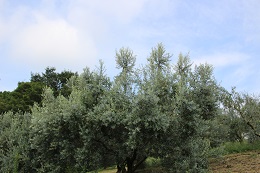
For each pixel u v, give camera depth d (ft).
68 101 41.32
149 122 36.65
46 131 41.52
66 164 43.14
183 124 40.14
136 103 36.86
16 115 60.59
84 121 39.52
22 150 49.65
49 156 44.27
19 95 124.36
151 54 47.67
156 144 39.29
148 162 54.39
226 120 69.10
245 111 67.82
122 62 47.98
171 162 40.19
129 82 42.60
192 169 37.78
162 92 40.91
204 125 43.32
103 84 43.55
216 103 46.11
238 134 72.28
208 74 46.29
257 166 43.93
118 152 40.60
